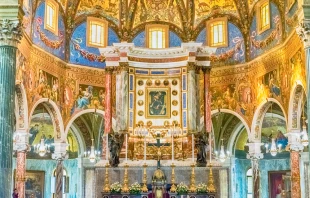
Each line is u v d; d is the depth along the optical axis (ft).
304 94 80.64
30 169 119.03
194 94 85.76
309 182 102.58
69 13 98.58
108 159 82.74
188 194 73.51
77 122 114.01
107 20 103.40
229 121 114.01
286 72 84.07
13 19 58.39
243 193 120.57
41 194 120.78
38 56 87.92
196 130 84.69
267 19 92.07
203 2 103.50
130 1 103.60
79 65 99.09
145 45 103.30
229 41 100.58
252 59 96.48
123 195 73.61
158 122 87.51
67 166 120.37
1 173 55.98
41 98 88.63
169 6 104.17
